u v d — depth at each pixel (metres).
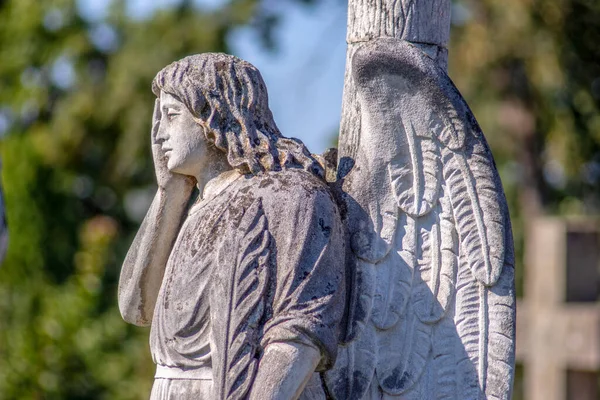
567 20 24.88
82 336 22.81
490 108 25.50
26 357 22.45
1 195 9.62
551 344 18.41
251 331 7.59
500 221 8.14
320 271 7.64
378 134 8.20
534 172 25.89
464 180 8.16
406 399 8.16
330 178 8.65
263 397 7.43
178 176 8.34
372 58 8.04
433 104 8.11
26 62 30.73
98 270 23.97
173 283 7.91
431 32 8.59
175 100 8.13
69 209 29.16
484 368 8.14
